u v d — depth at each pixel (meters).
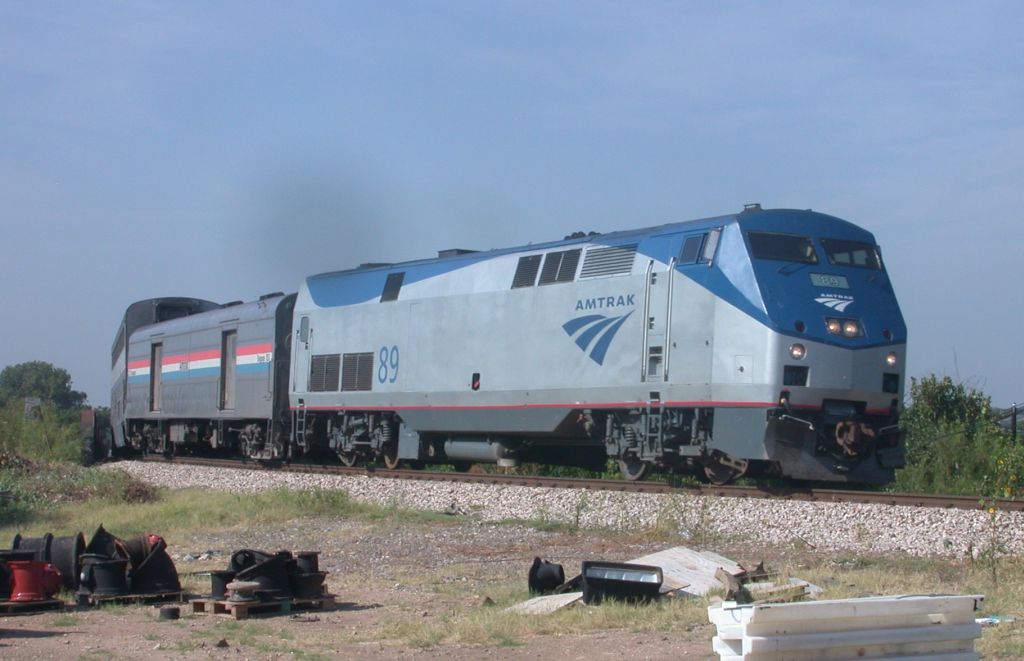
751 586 12.67
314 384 31.89
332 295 31.77
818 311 20.39
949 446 25.52
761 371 20.00
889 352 20.89
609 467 26.61
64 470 31.70
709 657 9.59
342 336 30.94
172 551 18.19
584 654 9.98
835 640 7.80
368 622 12.12
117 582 13.42
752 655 7.63
